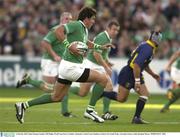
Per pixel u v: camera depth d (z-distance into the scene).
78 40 39.09
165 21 85.25
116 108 55.56
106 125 41.69
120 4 87.94
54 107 55.09
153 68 77.94
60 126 40.75
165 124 42.88
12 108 53.31
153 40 42.44
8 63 81.88
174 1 87.44
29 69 81.50
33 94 71.25
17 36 86.00
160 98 70.06
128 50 81.69
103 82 40.38
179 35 83.38
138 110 43.06
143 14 86.38
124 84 44.12
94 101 43.72
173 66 55.00
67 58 39.44
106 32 45.06
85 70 39.81
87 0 88.69
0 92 74.12
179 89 51.34
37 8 88.56
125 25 84.50
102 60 44.84
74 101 62.75
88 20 39.44
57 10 87.38
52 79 51.25
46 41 48.97
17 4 90.44
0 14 89.31
